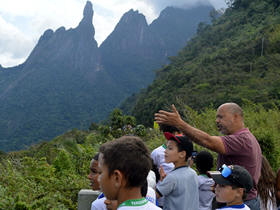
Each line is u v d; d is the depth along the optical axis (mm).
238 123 2973
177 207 2691
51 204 4320
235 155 2824
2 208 3752
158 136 8461
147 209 1555
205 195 3529
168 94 77250
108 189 1571
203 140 2693
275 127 8938
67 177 6488
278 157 6520
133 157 1536
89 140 12977
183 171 2803
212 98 55969
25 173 6098
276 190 3312
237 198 2330
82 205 3736
